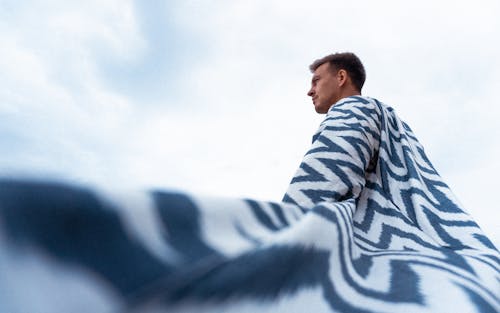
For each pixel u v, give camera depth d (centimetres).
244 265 28
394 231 64
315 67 135
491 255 53
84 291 19
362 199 73
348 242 45
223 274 26
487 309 34
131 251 22
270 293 28
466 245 60
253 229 34
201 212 30
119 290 20
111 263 21
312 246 36
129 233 23
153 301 21
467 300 35
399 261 47
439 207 72
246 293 27
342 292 35
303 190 64
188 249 26
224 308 25
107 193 23
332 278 36
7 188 19
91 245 21
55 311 18
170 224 26
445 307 34
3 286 17
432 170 87
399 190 76
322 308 31
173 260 24
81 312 19
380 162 81
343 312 32
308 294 32
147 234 24
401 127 93
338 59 129
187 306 23
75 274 19
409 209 72
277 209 41
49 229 19
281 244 32
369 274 43
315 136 84
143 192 26
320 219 40
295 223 38
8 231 18
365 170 75
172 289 22
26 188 19
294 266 32
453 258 48
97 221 22
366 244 57
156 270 22
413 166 80
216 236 29
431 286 38
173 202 28
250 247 30
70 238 20
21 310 17
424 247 60
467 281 40
